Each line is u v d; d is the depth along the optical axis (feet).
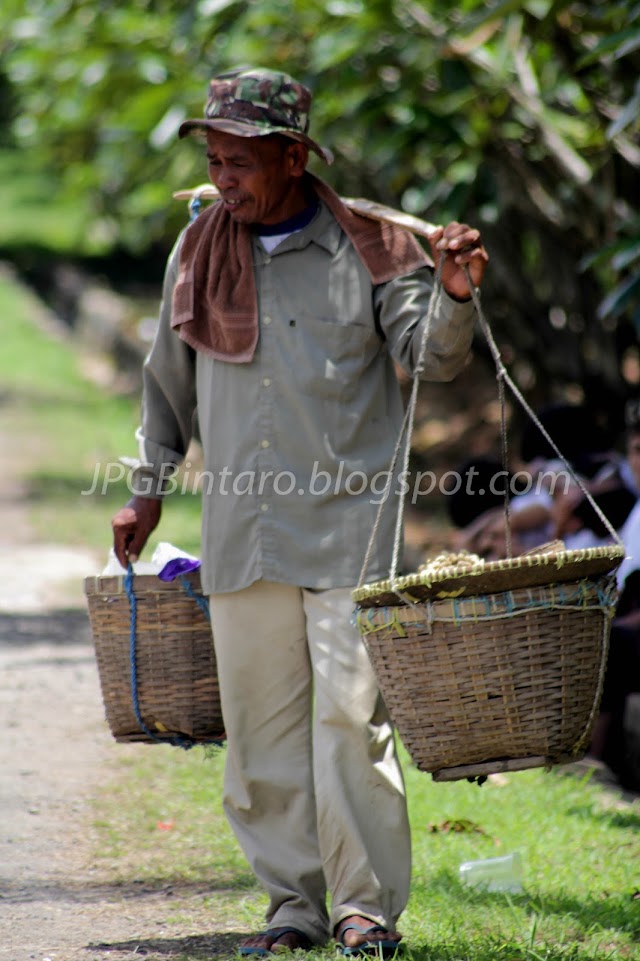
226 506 31.24
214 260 31.68
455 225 28.91
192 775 45.70
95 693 56.49
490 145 70.79
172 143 79.61
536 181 74.38
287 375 30.94
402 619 27.14
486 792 43.83
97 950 31.68
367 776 30.17
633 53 58.54
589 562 26.84
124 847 39.22
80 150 109.50
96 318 187.93
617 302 53.88
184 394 33.81
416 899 34.37
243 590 31.19
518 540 52.60
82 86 82.74
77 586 79.61
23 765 46.78
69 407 152.15
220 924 33.55
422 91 70.74
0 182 303.48
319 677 30.42
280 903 31.42
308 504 30.73
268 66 70.44
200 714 33.14
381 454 31.27
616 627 47.47
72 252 250.57
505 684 26.96
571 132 69.36
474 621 26.78
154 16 77.87
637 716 46.11
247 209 30.89
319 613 30.63
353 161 83.51
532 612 26.78
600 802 43.96
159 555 32.86
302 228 31.42
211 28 70.33
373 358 31.55
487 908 33.94
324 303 31.07
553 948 30.91
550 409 52.90
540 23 58.13
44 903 34.99
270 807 31.89
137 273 237.86
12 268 241.35
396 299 30.94
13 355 179.22
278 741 31.76
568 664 27.14
